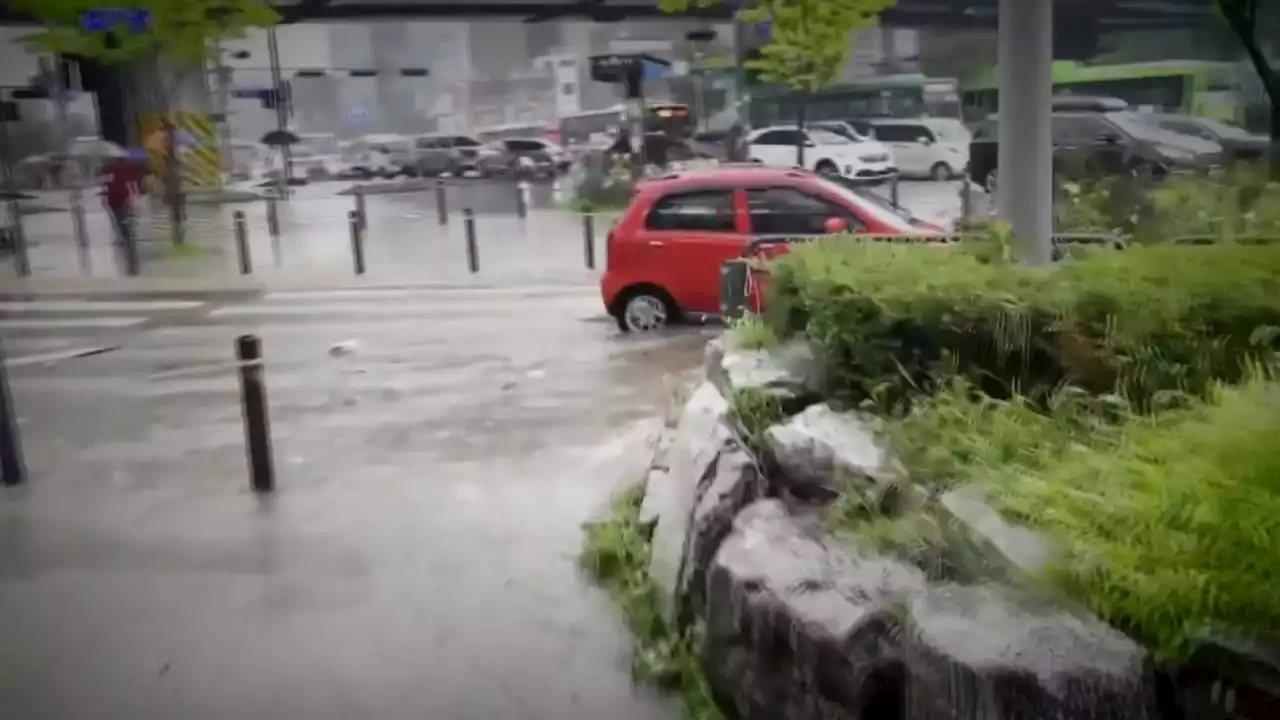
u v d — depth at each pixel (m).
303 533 6.46
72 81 24.59
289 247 21.72
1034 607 3.00
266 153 35.97
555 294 15.41
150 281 17.66
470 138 36.56
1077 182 14.38
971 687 2.75
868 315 4.81
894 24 18.56
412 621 5.24
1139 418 3.93
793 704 3.52
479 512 6.73
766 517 4.31
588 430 8.52
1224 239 6.21
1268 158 11.98
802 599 3.57
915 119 26.23
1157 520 2.99
